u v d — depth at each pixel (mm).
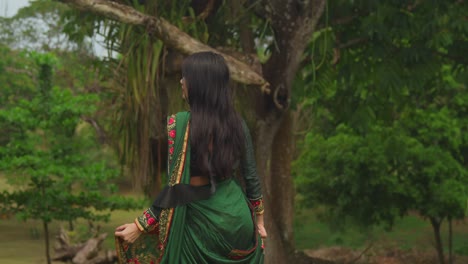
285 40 8539
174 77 7664
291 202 11711
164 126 8180
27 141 9508
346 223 14680
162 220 2455
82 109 9492
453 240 18406
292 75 8656
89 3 6152
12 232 18344
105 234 10922
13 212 9617
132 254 2566
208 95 2465
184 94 2533
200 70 2479
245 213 2484
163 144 8414
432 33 9234
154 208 2479
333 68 10203
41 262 13445
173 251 2418
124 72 8484
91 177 9367
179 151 2449
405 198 12883
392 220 13148
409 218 21922
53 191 9680
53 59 9539
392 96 10781
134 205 9922
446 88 12633
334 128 14258
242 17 8359
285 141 11586
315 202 13625
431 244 17719
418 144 12539
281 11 8484
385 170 12445
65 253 10500
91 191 9820
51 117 9344
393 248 16984
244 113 8625
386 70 9812
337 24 9461
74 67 16016
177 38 6766
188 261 2416
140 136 8219
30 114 9359
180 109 7598
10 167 9016
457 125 13156
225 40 8609
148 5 7672
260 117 8867
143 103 7859
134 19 6426
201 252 2410
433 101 13711
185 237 2430
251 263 2506
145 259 2562
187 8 8141
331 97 11633
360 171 12578
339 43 9914
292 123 12008
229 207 2441
